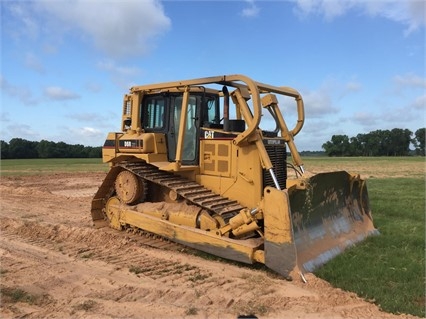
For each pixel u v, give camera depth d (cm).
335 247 685
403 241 758
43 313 473
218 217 708
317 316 460
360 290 524
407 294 508
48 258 696
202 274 607
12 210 1166
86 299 515
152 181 789
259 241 646
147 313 472
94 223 909
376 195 1424
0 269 634
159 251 729
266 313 468
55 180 2177
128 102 911
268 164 666
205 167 783
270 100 783
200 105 795
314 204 682
